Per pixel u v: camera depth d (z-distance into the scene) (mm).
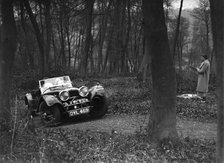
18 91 18531
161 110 7395
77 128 10422
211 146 7625
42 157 6371
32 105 12562
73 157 6527
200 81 15375
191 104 13922
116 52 41375
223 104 4508
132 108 13383
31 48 39594
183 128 10219
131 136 8430
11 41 8156
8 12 8055
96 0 9320
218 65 4559
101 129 10320
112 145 7324
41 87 12789
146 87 18828
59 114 11469
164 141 7316
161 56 7238
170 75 7352
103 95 12391
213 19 4969
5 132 7234
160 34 7141
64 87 12812
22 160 6457
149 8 7074
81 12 9211
